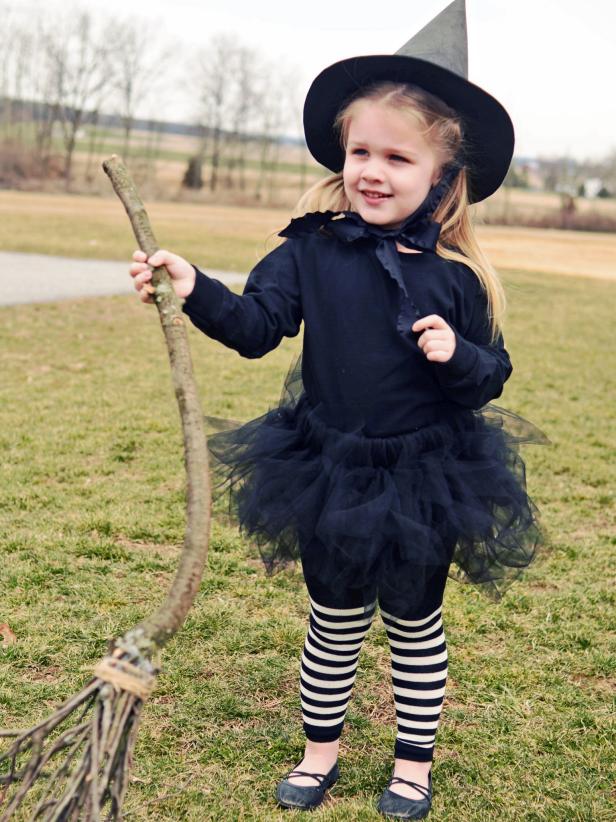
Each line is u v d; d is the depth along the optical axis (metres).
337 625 2.28
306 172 70.62
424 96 2.18
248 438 2.35
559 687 2.88
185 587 1.67
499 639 3.20
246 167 69.31
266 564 2.34
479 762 2.50
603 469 5.32
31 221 24.11
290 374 2.49
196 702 2.71
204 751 2.49
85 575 3.55
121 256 16.97
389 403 2.16
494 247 27.28
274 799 2.32
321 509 2.14
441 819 2.27
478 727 2.66
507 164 2.34
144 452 5.22
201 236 22.78
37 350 8.20
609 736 2.63
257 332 2.15
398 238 2.21
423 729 2.31
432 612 2.27
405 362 2.16
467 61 2.34
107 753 1.56
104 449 5.24
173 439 5.50
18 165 56.41
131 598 3.39
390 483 2.12
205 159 66.31
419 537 2.06
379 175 2.17
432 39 2.30
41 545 3.80
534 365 8.80
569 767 2.48
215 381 7.27
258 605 3.36
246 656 3.00
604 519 4.52
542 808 2.32
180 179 59.91
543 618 3.36
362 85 2.25
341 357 2.19
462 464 2.20
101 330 9.45
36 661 2.91
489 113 2.24
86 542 3.84
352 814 2.27
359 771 2.46
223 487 2.43
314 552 2.21
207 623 3.18
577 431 6.21
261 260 2.32
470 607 3.40
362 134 2.19
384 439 2.16
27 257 15.79
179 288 1.98
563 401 7.21
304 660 2.35
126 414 6.03
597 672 3.00
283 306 2.22
